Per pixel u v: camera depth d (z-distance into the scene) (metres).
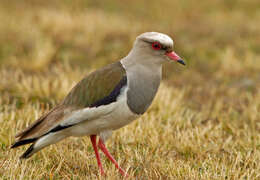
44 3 26.98
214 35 23.20
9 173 8.41
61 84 14.35
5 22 21.62
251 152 10.52
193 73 18.22
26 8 25.12
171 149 10.58
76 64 18.11
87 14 24.83
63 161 9.30
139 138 10.69
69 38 20.81
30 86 14.20
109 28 22.70
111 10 27.56
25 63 17.14
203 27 24.52
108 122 8.62
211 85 16.86
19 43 19.47
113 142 10.56
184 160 9.88
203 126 12.27
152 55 8.80
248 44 21.89
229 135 11.87
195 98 15.34
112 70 8.77
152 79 8.84
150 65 8.84
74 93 8.80
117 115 8.55
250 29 24.42
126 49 20.06
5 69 16.52
